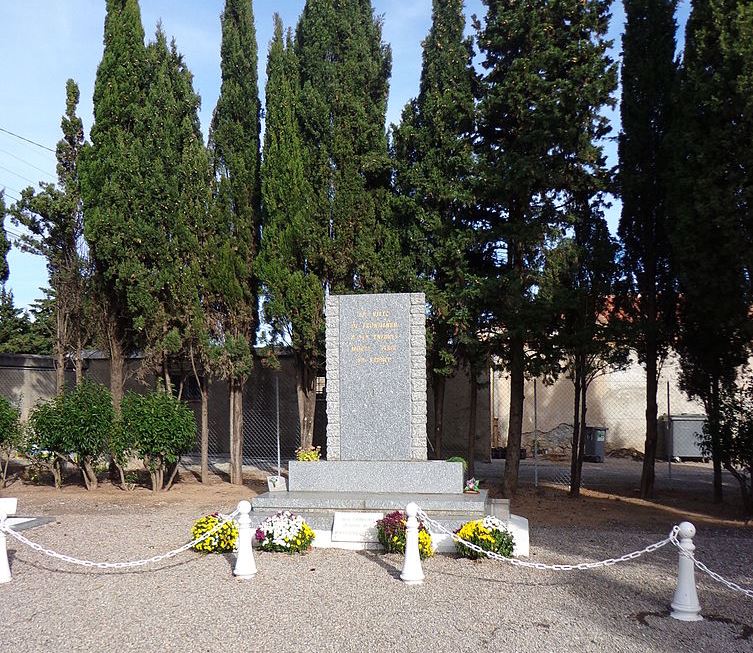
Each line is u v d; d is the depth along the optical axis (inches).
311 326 576.1
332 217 586.6
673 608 264.5
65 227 646.5
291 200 580.7
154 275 586.6
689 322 523.8
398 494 414.0
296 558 351.9
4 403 602.2
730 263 459.8
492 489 588.4
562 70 527.8
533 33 518.6
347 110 584.4
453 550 363.6
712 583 313.3
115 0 600.4
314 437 810.8
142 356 693.3
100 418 568.7
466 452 828.6
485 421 837.8
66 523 447.8
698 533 426.3
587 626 249.8
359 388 451.8
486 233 542.6
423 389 446.3
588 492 587.8
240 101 629.0
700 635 242.7
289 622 251.6
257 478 657.0
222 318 613.3
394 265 563.2
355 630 243.1
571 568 299.3
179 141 609.3
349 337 456.1
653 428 559.8
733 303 465.4
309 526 386.9
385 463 422.6
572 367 568.4
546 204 552.1
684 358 538.6
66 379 888.3
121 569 332.2
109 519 460.4
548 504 530.6
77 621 254.8
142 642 232.8
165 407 565.9
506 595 287.4
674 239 482.3
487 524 355.6
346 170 578.2
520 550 360.2
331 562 343.0
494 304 538.0
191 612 263.6
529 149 537.0
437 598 281.4
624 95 557.0
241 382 616.4
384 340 452.4
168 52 636.1
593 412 963.3
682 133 490.0
